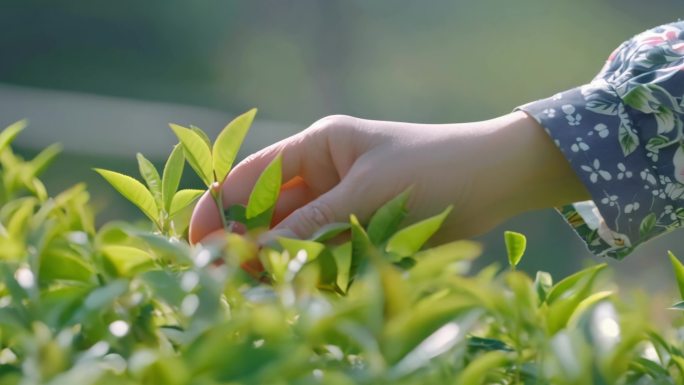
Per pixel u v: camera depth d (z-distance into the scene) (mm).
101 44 9312
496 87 9695
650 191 1073
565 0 9789
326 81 9641
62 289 781
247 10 9602
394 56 9703
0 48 9094
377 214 923
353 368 753
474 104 9695
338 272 875
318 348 785
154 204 973
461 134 1071
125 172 6699
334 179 1088
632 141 1072
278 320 746
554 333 831
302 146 1074
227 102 9523
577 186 1103
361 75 9711
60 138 6621
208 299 768
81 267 813
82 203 904
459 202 1067
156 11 9383
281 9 9656
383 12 9711
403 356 750
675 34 1100
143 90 9375
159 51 9414
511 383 797
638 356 823
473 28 9734
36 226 842
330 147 1067
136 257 811
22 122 987
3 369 759
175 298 777
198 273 773
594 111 1080
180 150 978
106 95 9273
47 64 9188
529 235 7312
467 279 794
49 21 9195
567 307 834
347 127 1065
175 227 1015
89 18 9258
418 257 896
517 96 9703
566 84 9727
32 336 748
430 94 9711
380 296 759
